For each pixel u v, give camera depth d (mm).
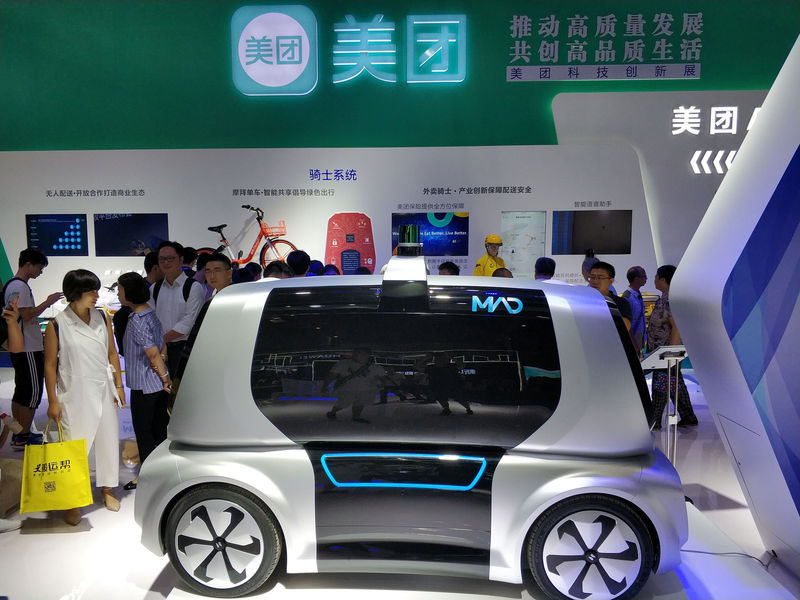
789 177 2455
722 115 7191
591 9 7125
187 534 2566
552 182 7438
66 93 7562
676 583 2713
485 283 2723
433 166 7504
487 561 2447
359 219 7637
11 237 7785
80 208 7711
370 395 2475
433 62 7328
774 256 2555
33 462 3172
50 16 7426
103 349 3484
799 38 2479
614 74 7223
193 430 2516
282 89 7453
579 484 2357
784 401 2627
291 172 7598
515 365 2467
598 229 7473
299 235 7703
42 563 2973
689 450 4688
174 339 4414
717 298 2572
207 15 7355
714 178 7320
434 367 2475
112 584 2768
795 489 2646
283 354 2539
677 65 7168
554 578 2457
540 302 2586
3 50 7504
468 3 7199
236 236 7711
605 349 2486
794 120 2432
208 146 7613
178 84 7500
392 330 2539
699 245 2869
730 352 2596
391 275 2701
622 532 2422
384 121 7469
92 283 3393
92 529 3352
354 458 2443
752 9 7012
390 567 2498
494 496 2400
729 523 3416
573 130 7348
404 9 7246
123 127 7598
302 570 2529
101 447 3562
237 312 2631
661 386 5184
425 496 2422
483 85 7340
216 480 2473
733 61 7129
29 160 7656
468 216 7555
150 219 7707
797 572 2799
